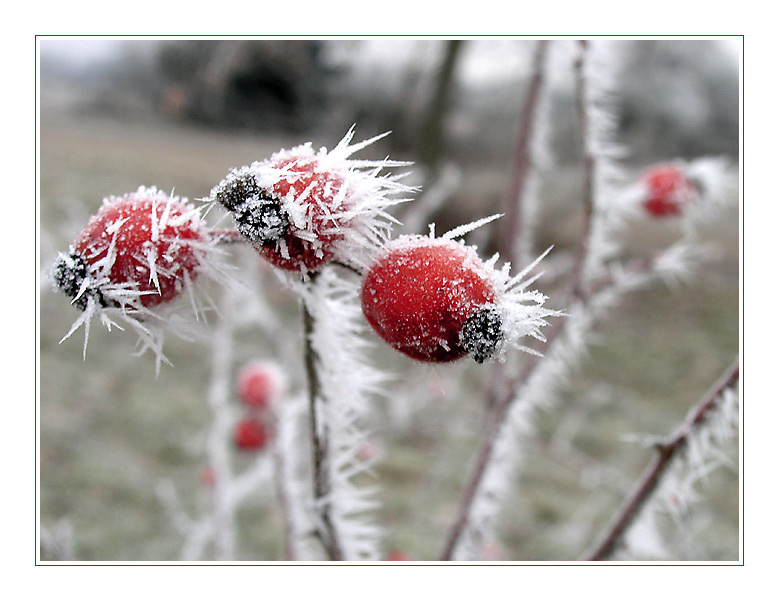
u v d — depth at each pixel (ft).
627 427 3.13
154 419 2.79
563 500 2.39
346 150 0.67
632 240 3.95
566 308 0.91
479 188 4.17
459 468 2.53
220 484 1.20
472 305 0.67
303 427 1.24
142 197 0.69
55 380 2.97
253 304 1.24
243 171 0.67
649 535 0.81
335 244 0.67
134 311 0.68
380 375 0.73
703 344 4.17
